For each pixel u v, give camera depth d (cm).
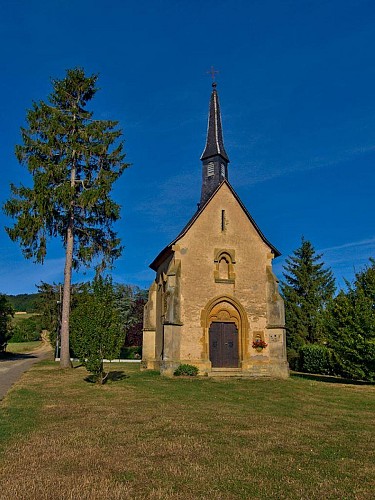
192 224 2505
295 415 1274
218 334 2428
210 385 1894
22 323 7656
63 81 2814
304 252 4034
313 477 697
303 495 619
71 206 2638
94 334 1858
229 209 2592
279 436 973
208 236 2514
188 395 1605
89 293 1972
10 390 1681
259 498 606
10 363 3344
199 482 661
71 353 4159
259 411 1326
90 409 1282
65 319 2677
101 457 783
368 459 806
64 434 959
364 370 2070
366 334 2078
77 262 2897
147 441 902
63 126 2681
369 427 1117
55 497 591
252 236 2586
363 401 1588
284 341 2423
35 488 623
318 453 838
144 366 2808
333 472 724
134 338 4934
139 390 1703
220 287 2464
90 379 2045
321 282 3884
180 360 2303
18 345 6519
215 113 2928
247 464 755
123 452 816
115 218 2758
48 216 2641
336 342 2162
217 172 2789
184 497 600
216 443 895
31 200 2562
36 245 2628
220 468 729
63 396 1536
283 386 1941
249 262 2542
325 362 2816
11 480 659
